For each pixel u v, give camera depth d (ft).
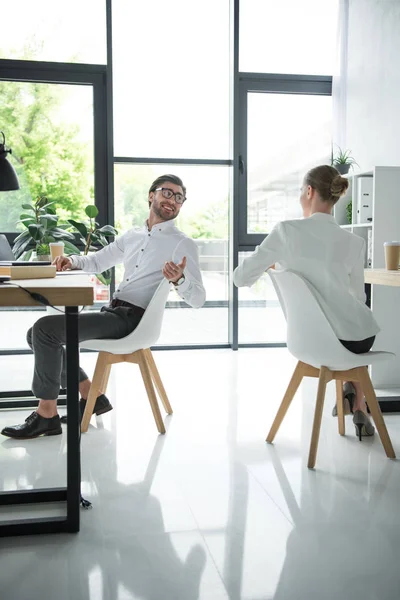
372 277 9.80
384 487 6.98
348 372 7.90
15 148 15.66
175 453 8.15
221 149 16.53
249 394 11.47
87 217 16.10
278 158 16.75
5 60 15.23
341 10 15.44
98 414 9.60
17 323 16.07
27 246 14.26
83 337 8.50
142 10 15.98
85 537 5.74
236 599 4.71
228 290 16.89
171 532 5.85
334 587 4.89
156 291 8.44
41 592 4.80
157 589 4.85
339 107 15.74
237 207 16.35
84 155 15.92
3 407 10.30
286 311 8.11
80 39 15.66
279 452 8.20
